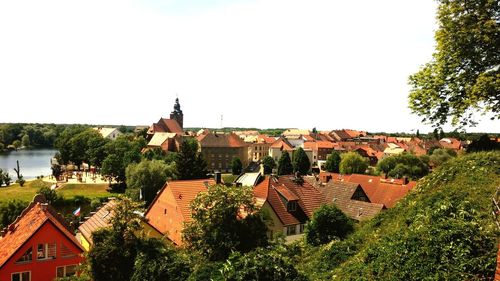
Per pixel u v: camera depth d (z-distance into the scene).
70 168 118.94
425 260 13.49
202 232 25.47
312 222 31.55
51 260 29.61
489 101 20.89
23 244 28.53
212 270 18.88
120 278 23.50
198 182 38.91
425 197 19.55
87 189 83.19
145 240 24.50
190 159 74.31
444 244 13.61
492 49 21.22
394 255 14.56
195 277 18.84
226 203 25.69
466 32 21.22
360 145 145.25
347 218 32.03
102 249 23.86
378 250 15.80
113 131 163.75
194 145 110.38
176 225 35.03
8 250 29.47
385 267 14.44
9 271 28.03
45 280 29.38
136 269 22.38
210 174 104.31
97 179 97.50
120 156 90.81
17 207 52.88
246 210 26.84
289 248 26.53
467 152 23.78
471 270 12.56
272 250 18.66
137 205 25.23
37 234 29.11
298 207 41.62
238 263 16.83
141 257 22.75
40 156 175.38
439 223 14.80
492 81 19.84
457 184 18.70
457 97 22.56
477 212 15.12
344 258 19.94
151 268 21.69
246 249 25.47
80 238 42.59
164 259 22.27
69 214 60.03
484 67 21.75
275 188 41.78
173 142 118.56
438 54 23.05
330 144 139.25
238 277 16.05
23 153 188.00
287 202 40.00
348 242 21.27
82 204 67.69
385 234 18.66
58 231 29.92
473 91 20.30
